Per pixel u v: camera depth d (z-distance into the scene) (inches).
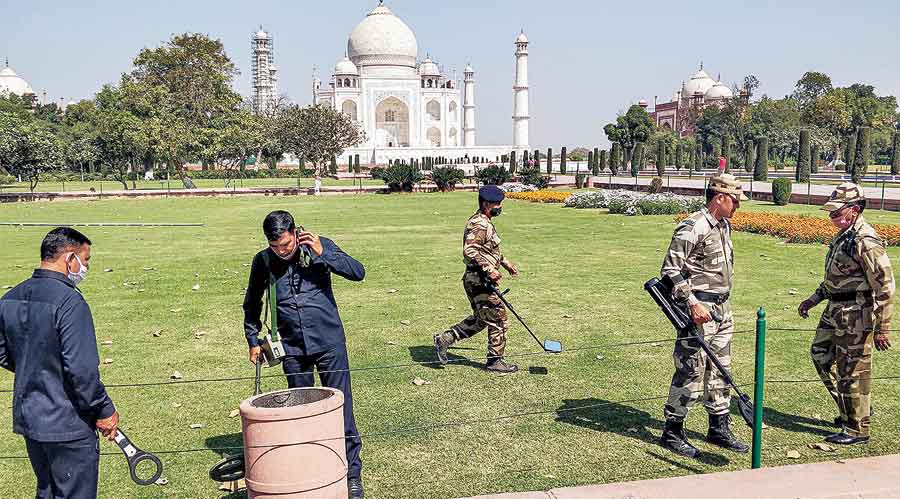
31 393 138.9
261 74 4534.9
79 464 142.2
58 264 142.7
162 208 1213.1
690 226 190.5
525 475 183.5
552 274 479.5
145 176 2491.4
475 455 195.9
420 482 181.3
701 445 199.5
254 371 276.2
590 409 228.1
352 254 590.2
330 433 148.5
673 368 268.2
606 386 249.4
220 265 543.2
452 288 436.8
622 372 264.5
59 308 137.5
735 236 673.0
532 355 288.0
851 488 158.9
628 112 3486.7
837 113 3176.7
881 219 816.9
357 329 336.8
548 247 621.0
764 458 190.1
